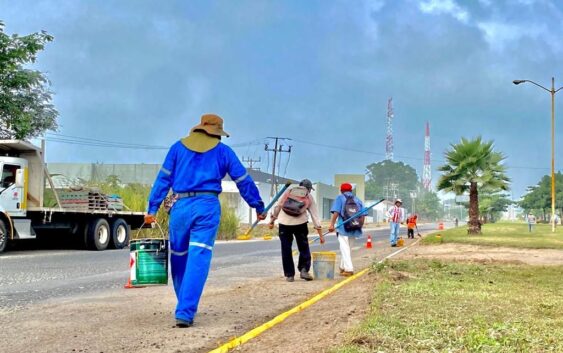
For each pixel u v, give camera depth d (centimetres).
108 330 624
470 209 3497
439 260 1428
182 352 534
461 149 3472
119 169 5631
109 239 2209
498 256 1712
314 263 1114
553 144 4347
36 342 573
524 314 661
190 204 639
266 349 526
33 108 2678
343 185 1188
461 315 644
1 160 1856
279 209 1080
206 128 660
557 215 11362
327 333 572
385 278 998
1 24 2308
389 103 16362
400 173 18388
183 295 636
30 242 2208
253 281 1096
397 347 497
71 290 988
